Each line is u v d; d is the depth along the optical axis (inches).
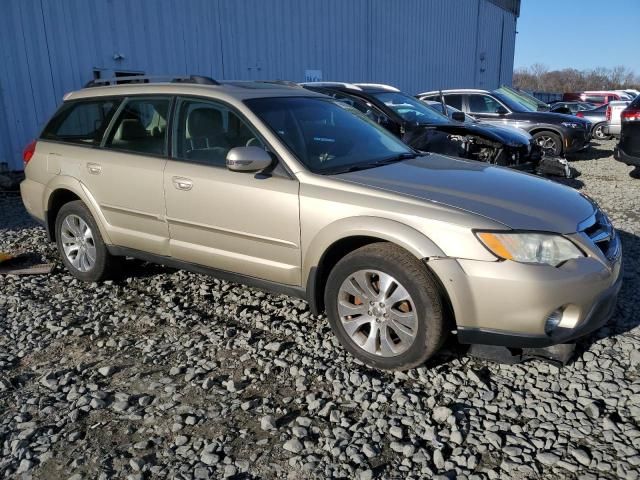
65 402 118.8
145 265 202.1
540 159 331.0
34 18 354.3
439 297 118.1
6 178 337.7
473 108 494.6
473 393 118.6
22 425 110.5
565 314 116.3
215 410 114.9
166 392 121.8
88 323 157.2
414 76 813.9
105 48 391.5
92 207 177.3
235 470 97.2
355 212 126.4
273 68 529.3
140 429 109.3
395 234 120.2
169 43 430.9
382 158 155.9
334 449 101.5
